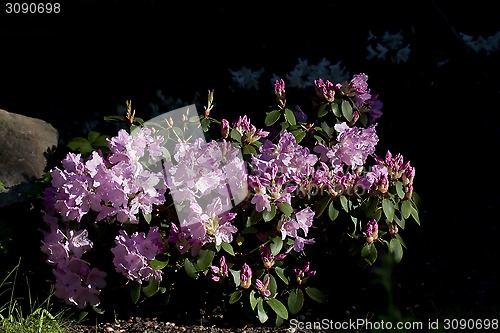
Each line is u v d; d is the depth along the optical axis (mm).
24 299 3734
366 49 5828
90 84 7477
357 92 3727
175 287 3580
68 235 3418
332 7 7332
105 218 3447
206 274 3475
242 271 3396
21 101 7230
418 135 5359
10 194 3992
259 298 3453
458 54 5828
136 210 3299
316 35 7246
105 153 3871
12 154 4508
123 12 7891
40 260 3857
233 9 7605
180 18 7734
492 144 5582
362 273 3854
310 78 5223
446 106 5449
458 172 5383
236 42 7410
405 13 6824
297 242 3469
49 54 7816
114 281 3557
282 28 7352
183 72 7383
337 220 3686
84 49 7809
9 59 7773
